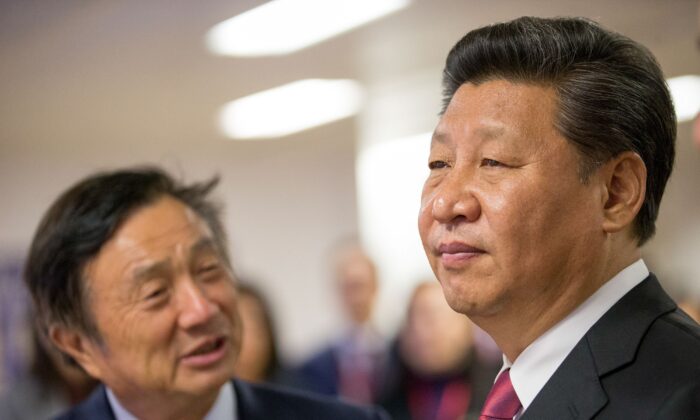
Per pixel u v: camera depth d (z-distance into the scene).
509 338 1.47
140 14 4.59
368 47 5.38
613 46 1.43
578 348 1.40
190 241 2.01
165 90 6.46
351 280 5.51
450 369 4.69
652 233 1.49
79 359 2.11
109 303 1.98
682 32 4.51
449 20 4.80
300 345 9.70
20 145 8.53
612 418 1.31
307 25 4.88
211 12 4.59
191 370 1.98
